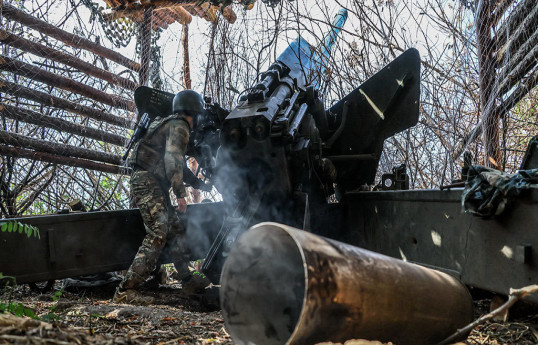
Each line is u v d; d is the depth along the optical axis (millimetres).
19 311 2498
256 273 2139
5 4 5738
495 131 4824
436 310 2199
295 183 4012
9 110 5770
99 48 6805
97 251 4480
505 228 2809
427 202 3527
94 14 6520
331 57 5355
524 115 5840
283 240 2195
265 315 2135
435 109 5527
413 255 3697
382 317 1979
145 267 4164
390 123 4984
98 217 4508
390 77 4875
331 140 4945
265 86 4117
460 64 5109
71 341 1750
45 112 6895
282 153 3842
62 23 6332
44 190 6840
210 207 5008
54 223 4262
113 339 1970
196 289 4527
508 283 2787
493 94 4684
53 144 5996
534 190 2609
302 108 4344
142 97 4867
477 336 2717
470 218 3088
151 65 6895
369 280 1940
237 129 3842
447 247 3312
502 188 2721
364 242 4508
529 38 4277
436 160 5508
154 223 4289
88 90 6426
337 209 4930
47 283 4516
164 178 4414
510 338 2662
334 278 1825
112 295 4531
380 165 5980
